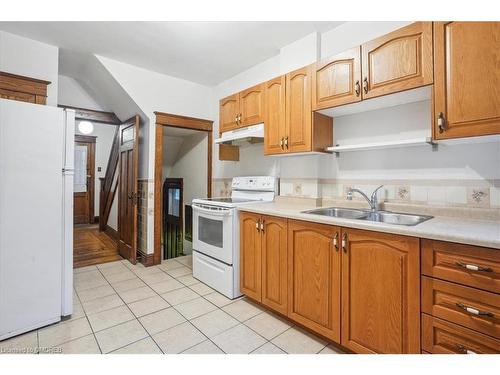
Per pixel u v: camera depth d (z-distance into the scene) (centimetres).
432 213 178
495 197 155
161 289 257
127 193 360
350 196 220
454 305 117
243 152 333
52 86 260
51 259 189
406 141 168
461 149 167
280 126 238
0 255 168
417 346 128
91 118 399
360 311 149
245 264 230
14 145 173
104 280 280
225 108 307
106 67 292
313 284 173
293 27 230
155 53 279
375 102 187
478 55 133
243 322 198
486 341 110
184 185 449
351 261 153
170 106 342
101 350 164
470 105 135
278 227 198
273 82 246
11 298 173
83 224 624
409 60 158
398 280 134
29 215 179
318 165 238
